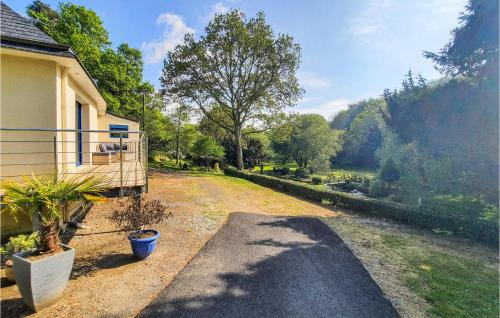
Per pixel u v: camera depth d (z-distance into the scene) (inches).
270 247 211.6
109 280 145.8
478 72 373.4
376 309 134.4
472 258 212.8
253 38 817.5
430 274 179.0
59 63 230.5
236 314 123.0
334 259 195.6
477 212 331.0
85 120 390.6
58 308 118.9
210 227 251.6
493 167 316.5
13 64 210.2
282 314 125.4
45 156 222.5
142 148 384.5
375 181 677.9
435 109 366.6
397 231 281.7
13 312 114.2
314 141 1233.4
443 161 366.3
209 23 832.9
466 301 146.6
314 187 493.0
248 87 892.6
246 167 1309.1
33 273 110.4
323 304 136.1
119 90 877.8
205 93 908.6
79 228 217.9
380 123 1259.8
